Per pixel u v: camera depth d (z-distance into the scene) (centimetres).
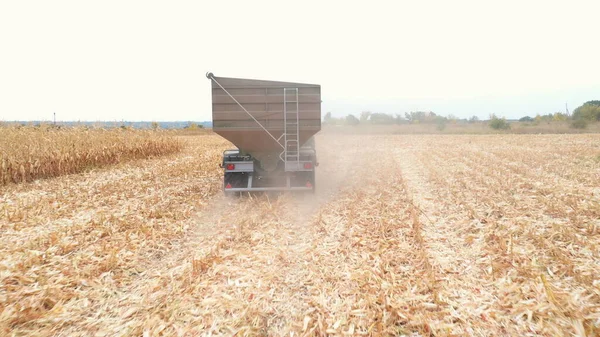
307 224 615
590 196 721
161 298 354
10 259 450
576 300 319
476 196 762
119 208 727
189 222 629
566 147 1934
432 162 1448
